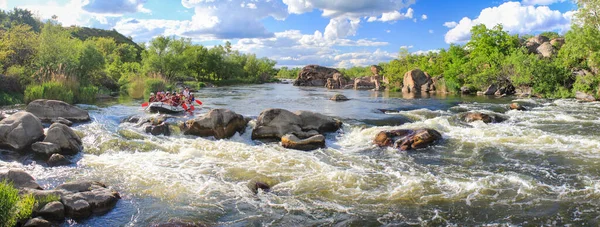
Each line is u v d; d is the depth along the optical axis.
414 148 14.84
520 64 37.38
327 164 12.69
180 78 69.56
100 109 23.64
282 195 9.89
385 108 27.00
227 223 8.19
